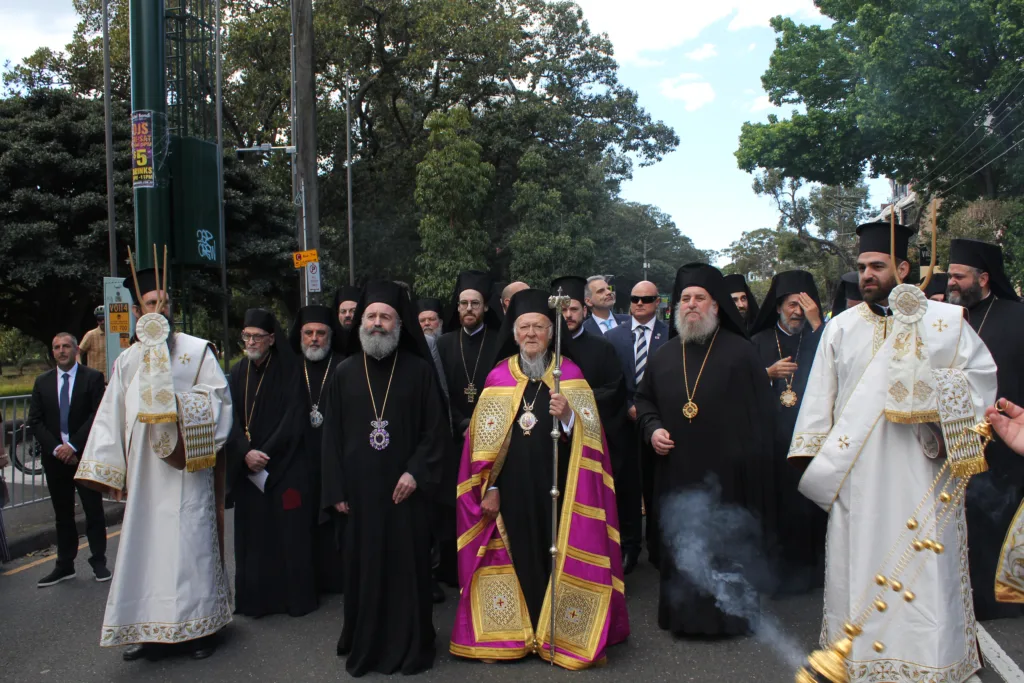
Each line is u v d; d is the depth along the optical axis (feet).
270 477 18.11
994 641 15.33
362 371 15.90
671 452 16.67
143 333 15.12
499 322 22.30
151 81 27.27
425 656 14.98
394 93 92.38
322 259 71.77
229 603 16.46
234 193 67.77
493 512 15.60
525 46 93.25
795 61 76.23
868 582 12.51
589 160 94.94
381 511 15.10
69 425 20.67
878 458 12.72
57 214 59.00
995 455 16.30
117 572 15.16
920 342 12.25
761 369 16.80
